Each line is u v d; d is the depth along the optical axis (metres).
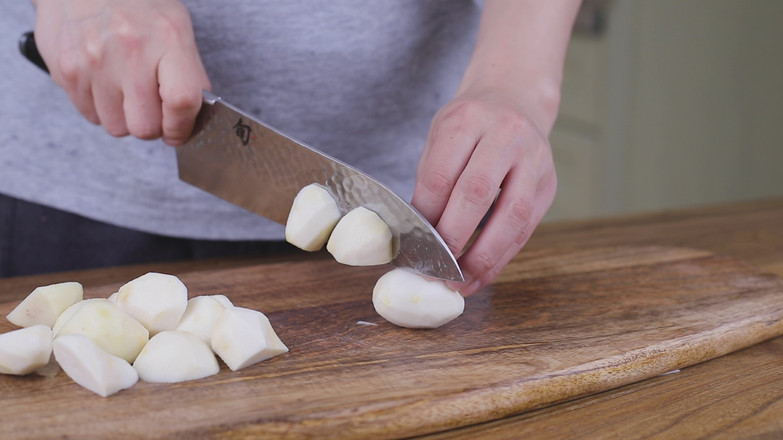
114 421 0.48
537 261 0.69
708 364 0.57
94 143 0.75
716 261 0.69
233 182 0.63
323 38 0.72
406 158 0.79
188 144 0.64
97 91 0.62
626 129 1.29
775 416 0.51
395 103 0.77
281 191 0.61
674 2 1.25
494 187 0.54
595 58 1.30
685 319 0.59
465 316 0.60
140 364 0.52
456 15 0.75
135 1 0.61
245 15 0.71
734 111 1.27
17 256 0.77
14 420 0.48
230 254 0.80
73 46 0.61
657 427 0.51
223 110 0.61
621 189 1.32
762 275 0.66
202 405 0.49
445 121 0.57
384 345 0.56
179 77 0.59
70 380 0.51
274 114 0.75
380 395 0.50
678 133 1.32
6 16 0.73
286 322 0.59
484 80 0.61
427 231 0.55
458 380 0.51
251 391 0.50
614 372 0.54
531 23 0.63
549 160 0.58
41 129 0.75
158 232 0.77
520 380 0.51
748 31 1.23
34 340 0.51
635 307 0.61
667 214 0.87
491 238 0.56
